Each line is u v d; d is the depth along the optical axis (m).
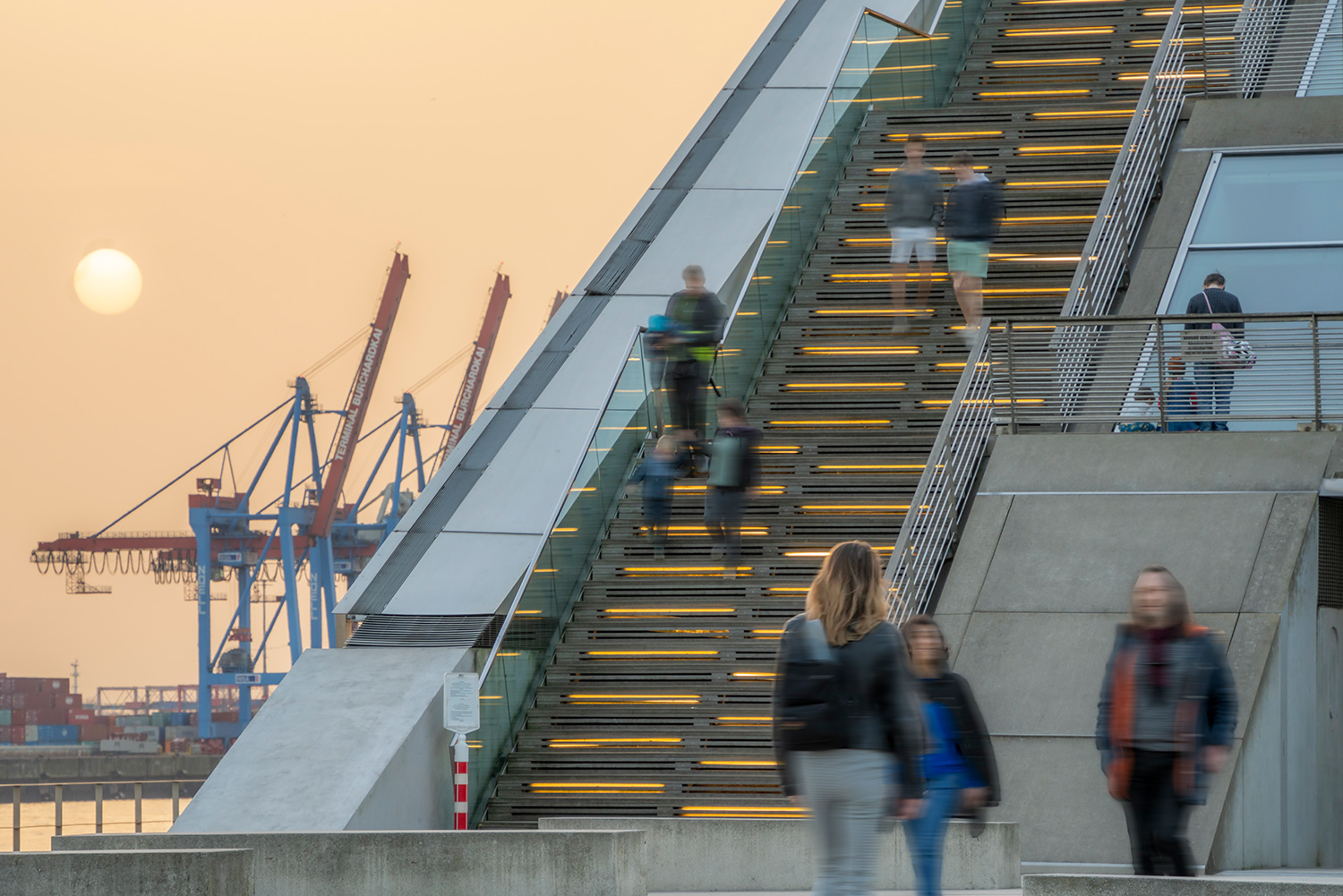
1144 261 62.88
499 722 53.59
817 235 76.62
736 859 41.41
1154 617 28.58
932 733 30.22
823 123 78.50
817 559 57.81
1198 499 50.09
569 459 69.19
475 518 66.19
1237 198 64.44
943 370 65.50
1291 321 56.12
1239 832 41.75
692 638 57.16
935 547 51.59
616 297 80.00
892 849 39.94
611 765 53.25
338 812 49.53
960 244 63.16
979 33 93.75
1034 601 48.50
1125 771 28.55
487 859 37.09
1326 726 49.25
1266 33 73.50
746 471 57.47
